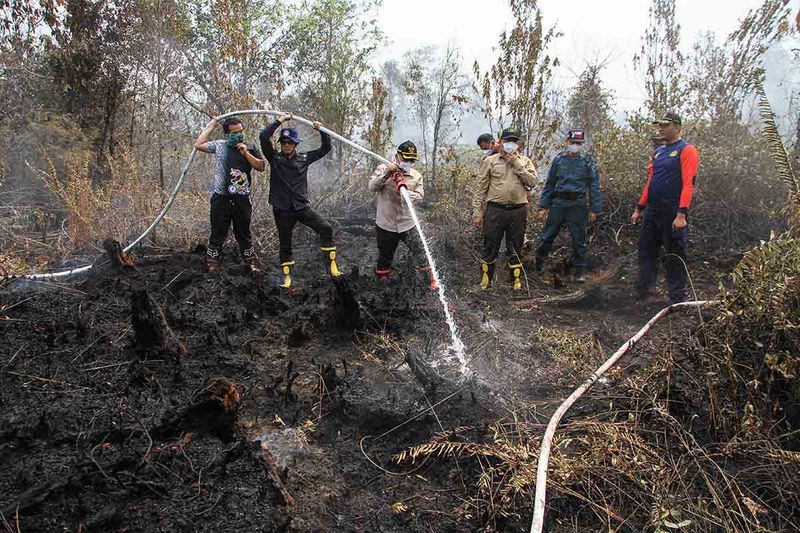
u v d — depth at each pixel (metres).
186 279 5.51
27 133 8.64
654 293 5.62
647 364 3.96
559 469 2.69
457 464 2.92
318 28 12.35
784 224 6.67
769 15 7.78
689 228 7.18
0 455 2.76
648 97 9.01
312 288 5.72
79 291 5.09
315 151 5.83
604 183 7.70
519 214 5.89
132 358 3.86
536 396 3.69
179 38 10.12
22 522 2.33
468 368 4.04
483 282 6.05
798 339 2.97
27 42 9.41
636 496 2.69
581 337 4.59
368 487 2.82
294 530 2.47
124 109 9.88
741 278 3.29
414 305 5.19
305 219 5.79
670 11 8.70
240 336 4.50
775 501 2.69
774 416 3.02
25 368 3.67
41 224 7.38
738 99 8.19
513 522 2.55
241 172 5.81
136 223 7.16
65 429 3.02
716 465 2.70
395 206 5.84
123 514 2.48
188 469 2.78
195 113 10.98
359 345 4.44
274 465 2.75
